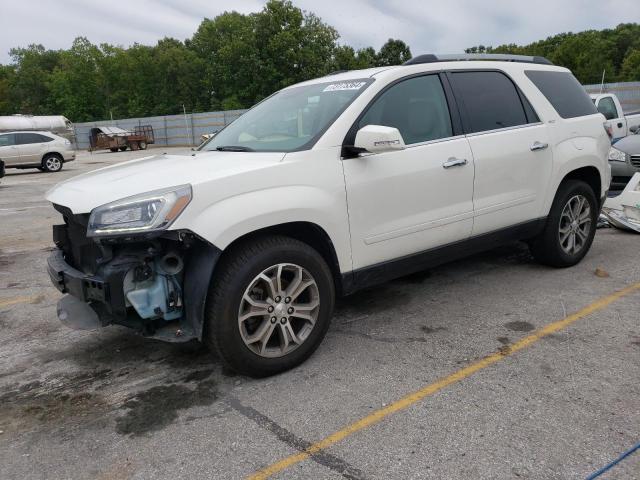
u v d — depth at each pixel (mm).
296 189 3195
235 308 3016
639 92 24984
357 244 3508
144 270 2955
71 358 3684
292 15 53156
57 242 3488
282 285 3287
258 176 3080
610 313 3992
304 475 2354
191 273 2984
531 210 4582
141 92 74188
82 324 3176
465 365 3291
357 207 3461
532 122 4613
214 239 2877
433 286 4797
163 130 46906
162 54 72125
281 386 3148
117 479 2396
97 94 77062
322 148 3361
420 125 3871
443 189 3887
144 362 3576
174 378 3326
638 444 2457
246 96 55281
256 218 3010
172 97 71812
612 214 6598
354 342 3699
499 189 4277
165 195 2846
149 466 2473
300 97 4098
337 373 3268
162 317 3029
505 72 4578
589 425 2615
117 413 2947
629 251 5656
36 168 23172
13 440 2732
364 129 3244
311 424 2742
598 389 2943
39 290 5258
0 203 11844
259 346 3178
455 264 5426
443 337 3719
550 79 4969
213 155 3652
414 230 3779
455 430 2625
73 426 2838
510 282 4797
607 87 25609
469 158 4023
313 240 3512
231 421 2809
